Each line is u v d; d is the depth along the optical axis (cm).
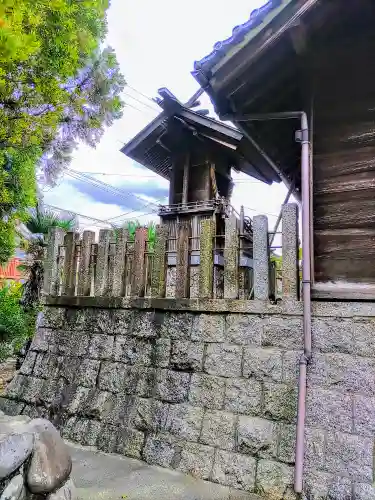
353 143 416
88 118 543
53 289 596
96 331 529
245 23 394
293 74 448
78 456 436
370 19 394
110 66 523
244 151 773
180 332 454
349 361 355
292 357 381
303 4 367
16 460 224
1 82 291
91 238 576
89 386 502
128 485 368
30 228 881
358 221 402
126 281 532
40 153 552
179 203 977
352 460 331
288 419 366
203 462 387
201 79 432
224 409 399
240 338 413
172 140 983
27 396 549
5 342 724
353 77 425
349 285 390
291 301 393
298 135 421
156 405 439
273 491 348
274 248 418
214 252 459
